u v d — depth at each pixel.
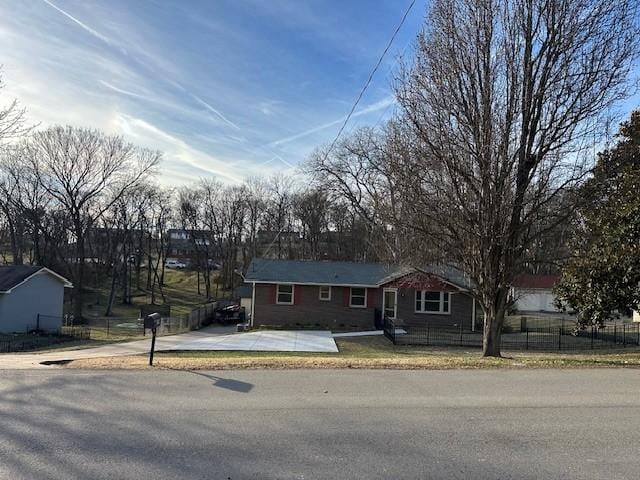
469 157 13.71
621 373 10.04
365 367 10.34
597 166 13.88
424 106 14.15
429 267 20.67
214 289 74.19
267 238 74.81
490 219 13.63
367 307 32.66
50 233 58.47
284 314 32.75
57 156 59.81
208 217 73.88
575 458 5.14
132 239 66.31
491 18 13.47
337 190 44.75
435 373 9.80
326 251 68.06
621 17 12.86
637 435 5.91
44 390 7.90
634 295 13.49
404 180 14.46
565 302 16.47
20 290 32.94
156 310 51.19
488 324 15.16
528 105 13.48
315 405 7.14
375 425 6.20
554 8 13.09
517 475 4.68
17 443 5.36
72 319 43.31
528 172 13.78
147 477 4.53
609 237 13.76
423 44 15.22
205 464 4.86
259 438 5.65
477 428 6.13
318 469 4.78
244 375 9.30
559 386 8.66
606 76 13.09
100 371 9.66
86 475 4.54
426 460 5.04
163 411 6.71
